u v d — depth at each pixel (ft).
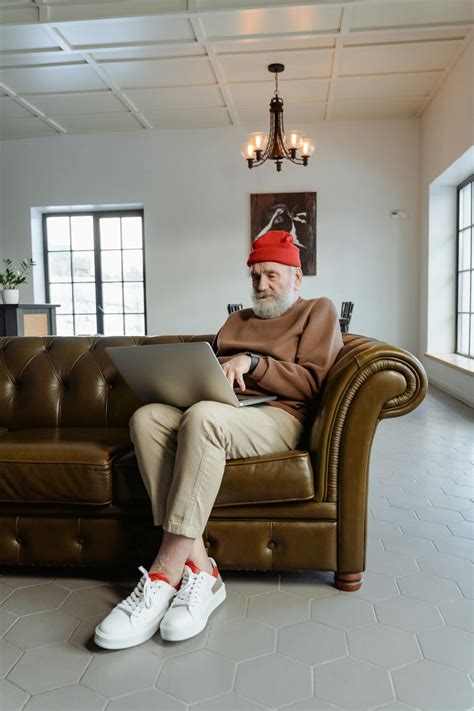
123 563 4.86
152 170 19.85
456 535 5.95
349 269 19.29
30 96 16.38
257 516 4.66
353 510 4.61
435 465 8.76
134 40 12.92
